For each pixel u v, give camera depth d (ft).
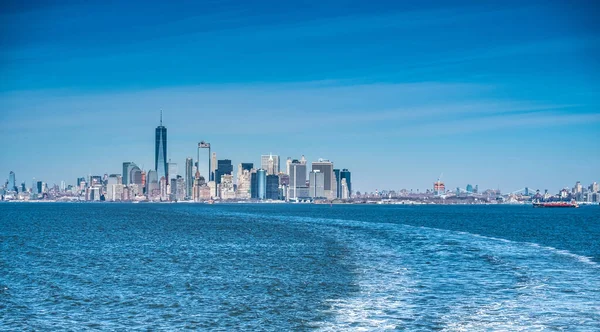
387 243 286.25
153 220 615.57
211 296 137.59
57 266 196.95
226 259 217.15
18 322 112.68
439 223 535.60
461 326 106.93
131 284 156.25
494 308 121.19
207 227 459.32
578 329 104.88
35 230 421.18
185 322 112.27
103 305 127.75
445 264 194.59
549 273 171.01
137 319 114.83
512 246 267.39
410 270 179.83
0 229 433.48
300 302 129.49
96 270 186.09
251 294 140.05
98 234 373.81
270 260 212.84
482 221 597.93
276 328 107.24
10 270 186.09
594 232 387.14
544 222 574.56
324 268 187.32
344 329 105.81
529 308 120.98
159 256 229.45
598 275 166.30
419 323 109.40
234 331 105.81
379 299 131.85
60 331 106.42
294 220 597.52
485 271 176.04
